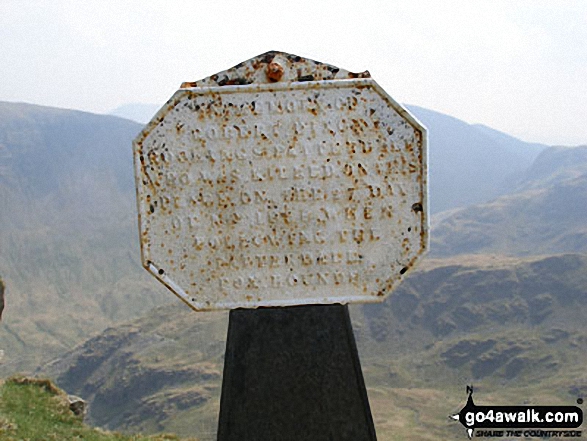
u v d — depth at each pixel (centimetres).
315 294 351
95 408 5650
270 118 343
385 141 341
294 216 348
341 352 378
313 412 378
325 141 343
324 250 349
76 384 6400
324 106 341
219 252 351
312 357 379
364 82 338
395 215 346
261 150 345
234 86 340
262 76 346
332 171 344
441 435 4003
